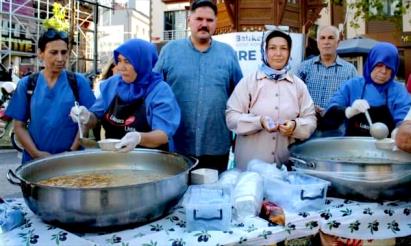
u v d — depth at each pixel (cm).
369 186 136
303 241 125
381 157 162
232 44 399
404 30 962
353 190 138
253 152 181
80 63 1612
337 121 201
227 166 220
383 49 191
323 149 171
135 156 148
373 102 195
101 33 1783
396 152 157
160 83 164
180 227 119
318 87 271
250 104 181
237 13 526
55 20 1194
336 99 208
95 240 111
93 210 107
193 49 209
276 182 138
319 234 128
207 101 205
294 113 178
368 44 764
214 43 214
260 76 180
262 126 167
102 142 129
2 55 1373
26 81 194
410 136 132
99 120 177
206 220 117
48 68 190
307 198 131
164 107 157
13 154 580
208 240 111
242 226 121
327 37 266
